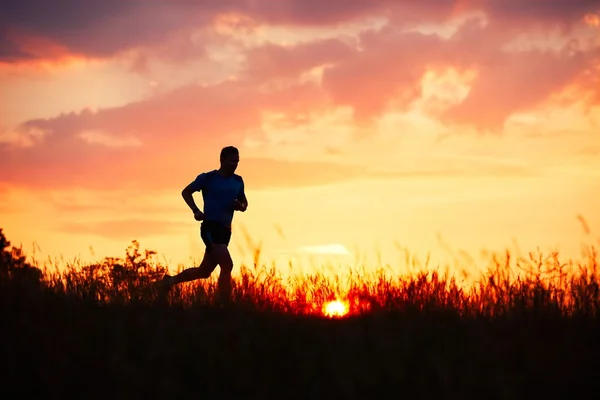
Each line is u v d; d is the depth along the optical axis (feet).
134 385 17.29
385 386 17.53
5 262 24.18
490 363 18.43
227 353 18.74
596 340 21.01
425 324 21.03
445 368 17.94
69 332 19.65
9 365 17.80
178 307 24.20
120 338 19.66
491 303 23.62
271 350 19.16
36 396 17.07
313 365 18.39
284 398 17.30
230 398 17.24
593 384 17.93
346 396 17.22
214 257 31.73
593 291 23.50
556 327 21.50
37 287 22.77
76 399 16.97
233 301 23.49
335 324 21.74
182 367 18.42
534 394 17.46
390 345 18.95
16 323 20.03
